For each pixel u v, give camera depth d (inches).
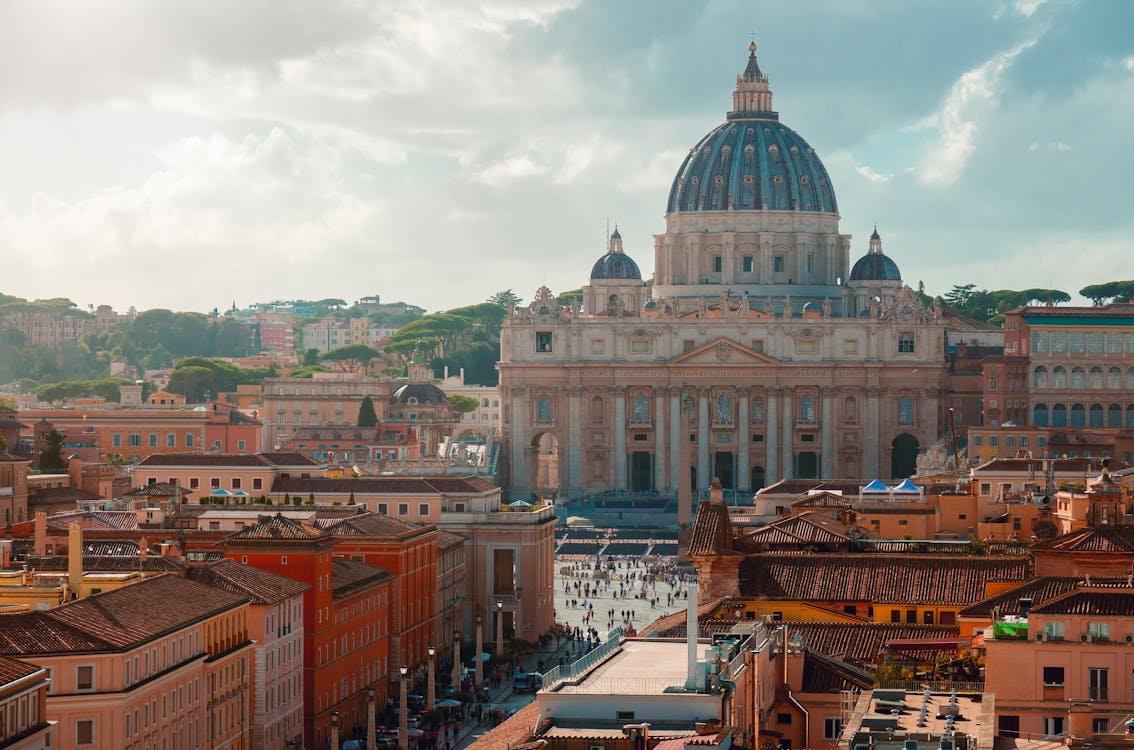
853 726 3545.8
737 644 4173.2
